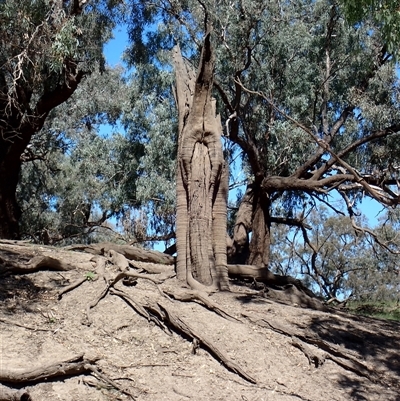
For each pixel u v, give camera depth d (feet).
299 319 36.50
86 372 26.96
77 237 97.30
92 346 29.30
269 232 67.87
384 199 29.84
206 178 38.45
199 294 34.71
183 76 41.88
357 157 70.23
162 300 33.60
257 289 42.47
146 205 74.95
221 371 29.22
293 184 64.54
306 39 67.15
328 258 112.78
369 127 69.72
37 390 25.31
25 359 27.07
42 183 95.45
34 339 28.86
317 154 64.75
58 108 88.94
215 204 39.37
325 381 30.35
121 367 28.07
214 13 63.93
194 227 37.99
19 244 41.39
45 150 86.53
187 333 30.76
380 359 33.91
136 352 29.60
